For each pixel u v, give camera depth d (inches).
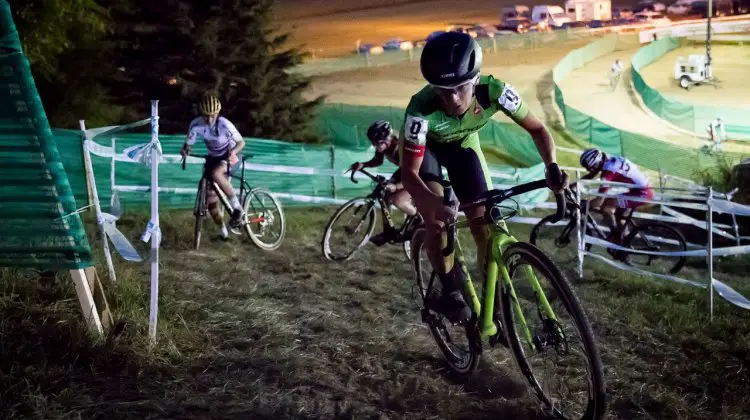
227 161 268.5
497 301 134.4
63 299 171.6
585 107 1114.1
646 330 184.5
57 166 138.1
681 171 730.8
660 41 1494.8
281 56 660.1
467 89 123.6
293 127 665.0
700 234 368.5
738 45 1533.0
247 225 272.1
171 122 634.2
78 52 624.1
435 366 156.0
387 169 520.7
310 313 189.3
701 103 1096.2
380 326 182.1
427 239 138.4
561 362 151.8
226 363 149.2
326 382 143.2
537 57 1512.1
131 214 336.5
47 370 133.3
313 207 454.9
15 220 140.6
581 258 250.8
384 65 1486.2
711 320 193.8
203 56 622.8
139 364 141.1
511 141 805.9
